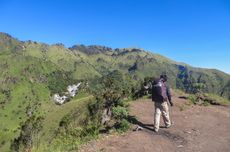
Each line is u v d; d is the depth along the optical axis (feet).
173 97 91.91
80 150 42.29
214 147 45.70
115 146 43.73
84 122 64.64
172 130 53.88
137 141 46.24
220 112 74.74
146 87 58.90
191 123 60.80
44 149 46.42
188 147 45.19
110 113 64.13
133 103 79.56
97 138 47.91
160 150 43.11
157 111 52.54
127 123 52.95
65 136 49.96
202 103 84.58
